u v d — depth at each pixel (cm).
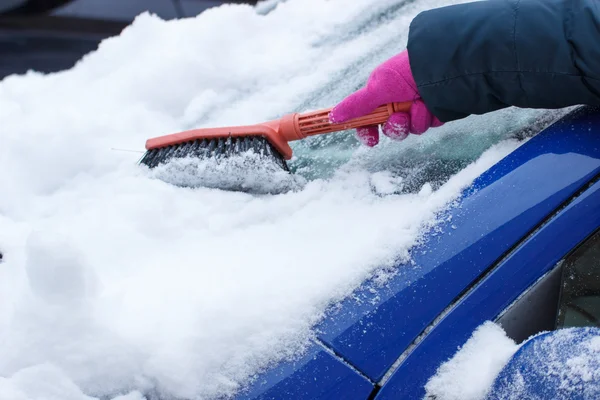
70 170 170
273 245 123
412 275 111
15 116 199
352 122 135
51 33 306
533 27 114
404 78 126
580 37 111
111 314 113
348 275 112
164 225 134
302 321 109
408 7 189
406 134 132
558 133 122
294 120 139
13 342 113
